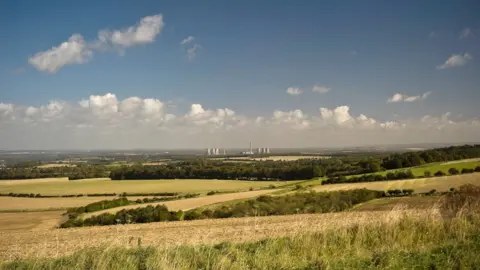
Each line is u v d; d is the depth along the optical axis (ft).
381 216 39.01
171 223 128.77
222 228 98.89
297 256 29.78
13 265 32.30
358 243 31.32
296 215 123.75
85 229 126.72
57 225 161.58
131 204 207.31
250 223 105.09
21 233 123.95
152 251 32.63
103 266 28.71
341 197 163.43
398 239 32.32
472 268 24.14
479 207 44.98
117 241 36.94
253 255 29.99
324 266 25.79
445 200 51.88
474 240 30.37
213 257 29.40
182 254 30.94
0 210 209.56
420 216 38.47
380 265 25.52
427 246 29.89
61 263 31.32
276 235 40.86
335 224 39.45
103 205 201.16
